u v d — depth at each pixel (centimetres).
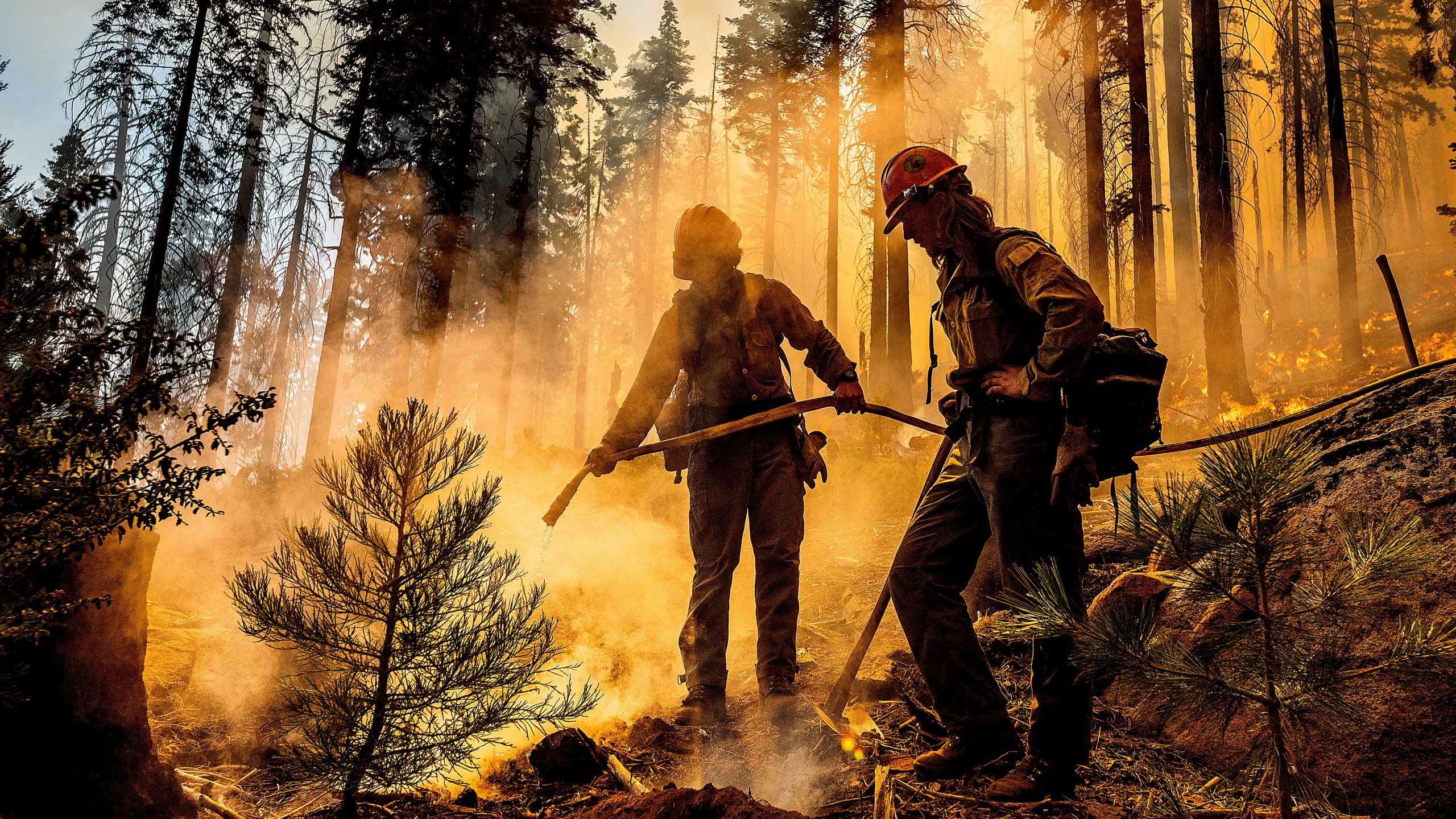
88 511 187
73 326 187
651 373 343
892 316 1780
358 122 1788
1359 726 220
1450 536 233
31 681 198
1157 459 820
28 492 177
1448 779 205
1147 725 287
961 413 262
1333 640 197
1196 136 1405
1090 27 1501
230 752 276
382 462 238
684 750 294
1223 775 251
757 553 345
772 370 357
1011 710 306
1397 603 230
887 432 1098
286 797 254
